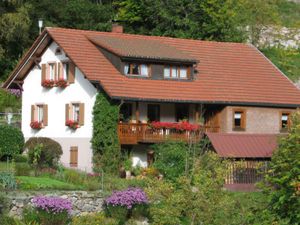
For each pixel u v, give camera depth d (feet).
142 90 147.13
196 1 220.43
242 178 141.59
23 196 101.04
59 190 108.27
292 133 63.46
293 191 61.46
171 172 131.64
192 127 147.13
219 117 157.58
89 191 109.50
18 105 199.11
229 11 223.51
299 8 289.12
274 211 63.16
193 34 218.79
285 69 225.97
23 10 212.64
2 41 217.15
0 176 107.45
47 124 160.76
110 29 226.58
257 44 236.02
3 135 142.10
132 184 119.85
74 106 152.76
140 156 147.84
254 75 169.89
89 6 229.86
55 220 97.76
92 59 150.92
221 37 221.46
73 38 156.97
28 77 168.66
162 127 145.59
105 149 141.79
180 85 154.92
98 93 143.84
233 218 70.23
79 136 149.59
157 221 74.49
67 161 152.05
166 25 220.43
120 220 104.32
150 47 159.33
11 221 93.76
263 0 240.73
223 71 167.22
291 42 244.01
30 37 223.92
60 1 230.48
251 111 159.74
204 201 72.33
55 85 157.69
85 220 100.22
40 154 133.69
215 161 79.97
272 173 64.44
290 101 164.55
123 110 148.97
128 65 149.89
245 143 146.92
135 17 227.40
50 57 160.56
